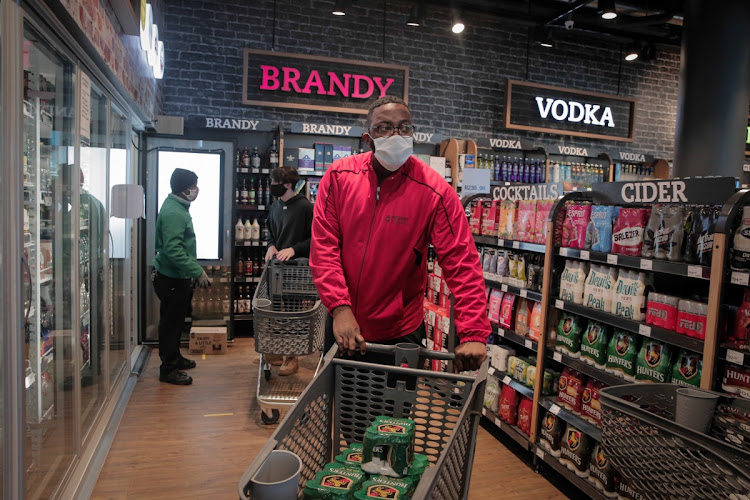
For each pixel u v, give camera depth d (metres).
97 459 3.18
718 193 2.42
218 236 6.01
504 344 4.13
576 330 3.11
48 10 2.05
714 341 2.19
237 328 6.51
